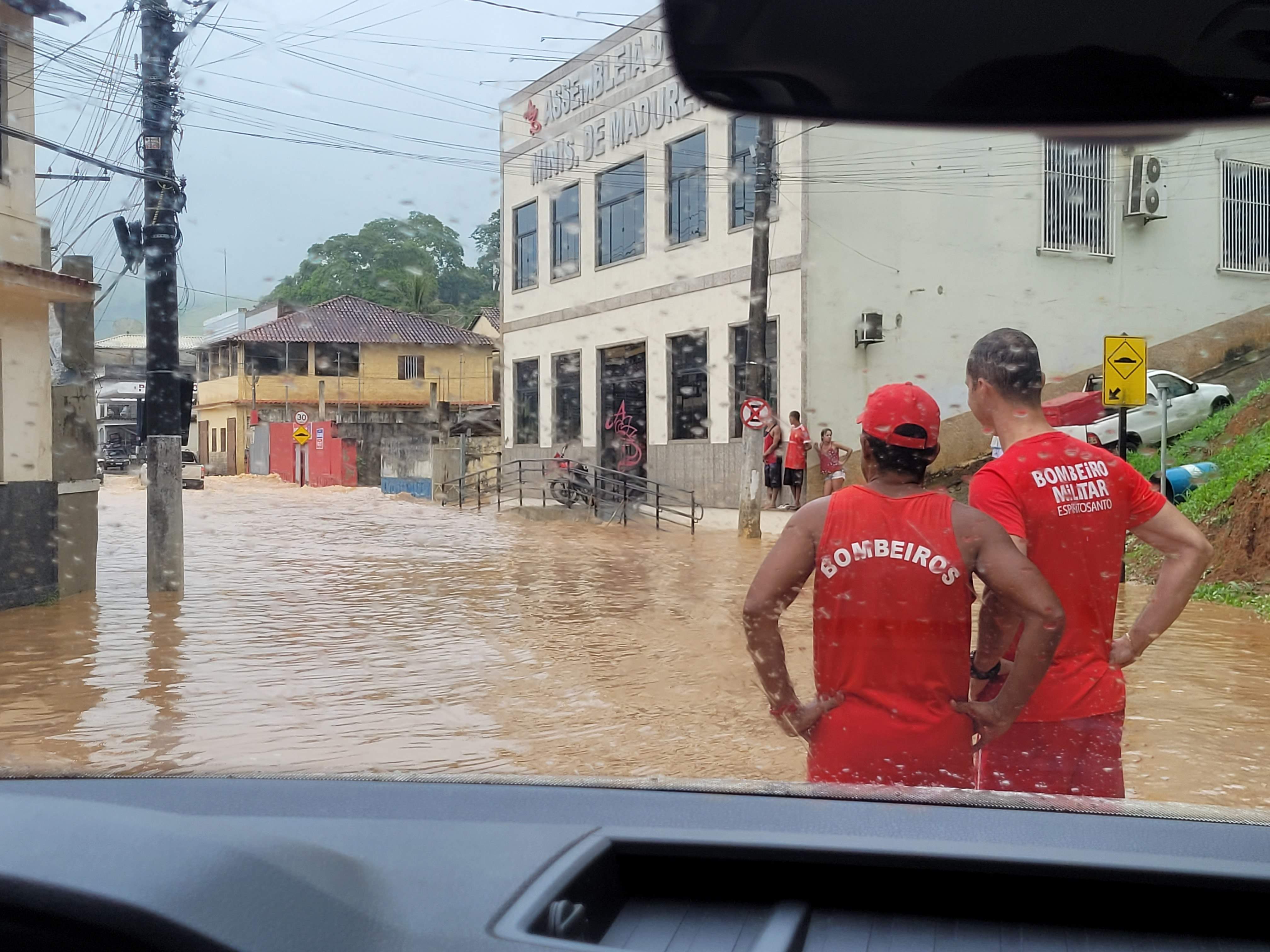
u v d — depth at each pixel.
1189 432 13.81
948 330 16.33
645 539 14.27
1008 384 2.19
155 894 0.82
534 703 5.16
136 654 6.66
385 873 1.12
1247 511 8.66
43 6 8.94
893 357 16.08
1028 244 16.73
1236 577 8.20
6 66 8.96
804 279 15.55
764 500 15.87
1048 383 16.05
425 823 1.32
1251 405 12.89
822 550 2.06
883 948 1.14
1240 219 18.14
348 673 5.99
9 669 6.25
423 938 0.96
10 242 9.09
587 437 20.00
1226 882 1.14
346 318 30.12
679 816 1.39
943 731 2.01
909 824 1.36
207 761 4.09
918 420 2.02
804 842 1.24
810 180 15.59
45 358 9.58
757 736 4.40
